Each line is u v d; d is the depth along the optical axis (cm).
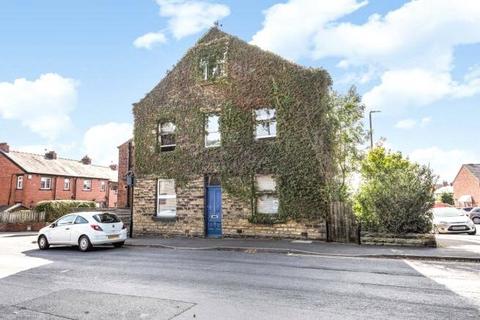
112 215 1473
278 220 1502
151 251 1311
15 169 3678
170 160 1764
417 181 1339
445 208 2141
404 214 1304
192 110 1747
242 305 604
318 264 977
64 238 1402
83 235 1362
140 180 1831
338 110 1534
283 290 700
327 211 1430
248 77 1642
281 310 575
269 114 1600
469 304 601
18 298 674
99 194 4588
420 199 1314
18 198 3659
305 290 699
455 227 1911
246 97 1633
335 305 600
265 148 1562
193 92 1758
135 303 626
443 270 887
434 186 1338
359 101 1545
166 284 765
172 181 1780
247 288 718
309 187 1466
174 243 1455
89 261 1106
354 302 617
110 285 768
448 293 670
